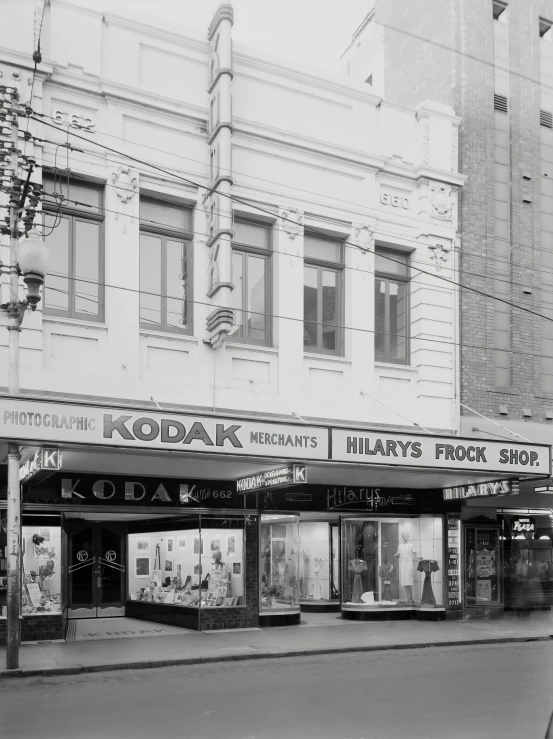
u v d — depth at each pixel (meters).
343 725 8.73
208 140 16.41
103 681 11.59
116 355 15.19
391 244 18.64
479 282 19.59
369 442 14.93
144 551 18.77
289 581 17.83
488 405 19.27
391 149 18.92
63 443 12.45
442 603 19.00
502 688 10.84
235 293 16.89
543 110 21.69
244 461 14.47
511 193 20.62
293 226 17.36
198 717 9.16
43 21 15.18
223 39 16.09
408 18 23.09
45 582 15.22
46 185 15.21
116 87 15.64
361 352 17.86
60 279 15.16
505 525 20.59
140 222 15.98
